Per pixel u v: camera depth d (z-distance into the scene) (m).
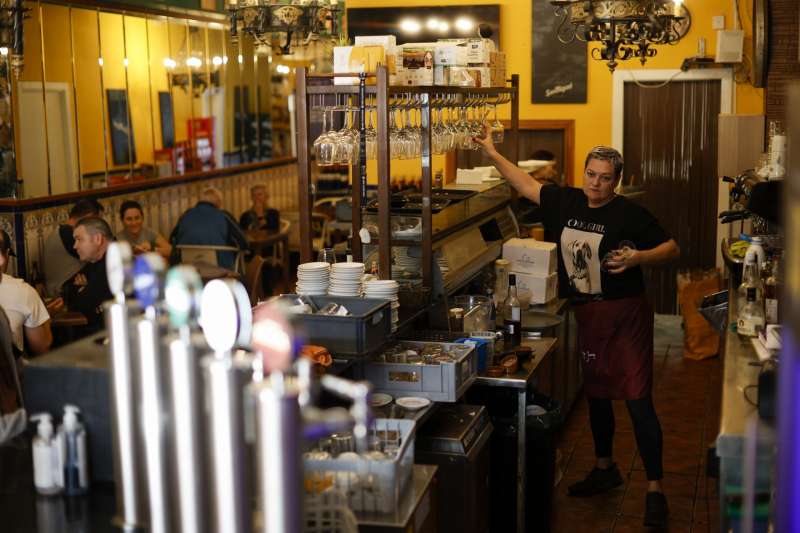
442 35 9.48
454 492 4.21
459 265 5.68
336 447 3.47
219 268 8.51
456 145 5.48
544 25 9.36
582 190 5.40
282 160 12.93
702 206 9.46
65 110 8.58
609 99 9.40
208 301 2.46
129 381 2.56
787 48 7.05
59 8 8.47
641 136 9.46
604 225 5.21
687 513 5.33
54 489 2.80
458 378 4.34
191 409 2.36
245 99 12.04
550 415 4.82
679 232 9.56
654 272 9.80
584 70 9.38
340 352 4.11
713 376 7.82
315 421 2.21
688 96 9.30
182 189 10.48
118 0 9.30
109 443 2.86
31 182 8.10
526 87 9.51
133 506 2.60
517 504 4.80
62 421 2.90
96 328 6.40
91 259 6.45
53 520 2.65
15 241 7.94
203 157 11.02
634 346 5.21
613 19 5.63
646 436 5.19
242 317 3.00
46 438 2.80
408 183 9.58
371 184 9.30
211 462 2.31
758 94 9.11
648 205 9.58
